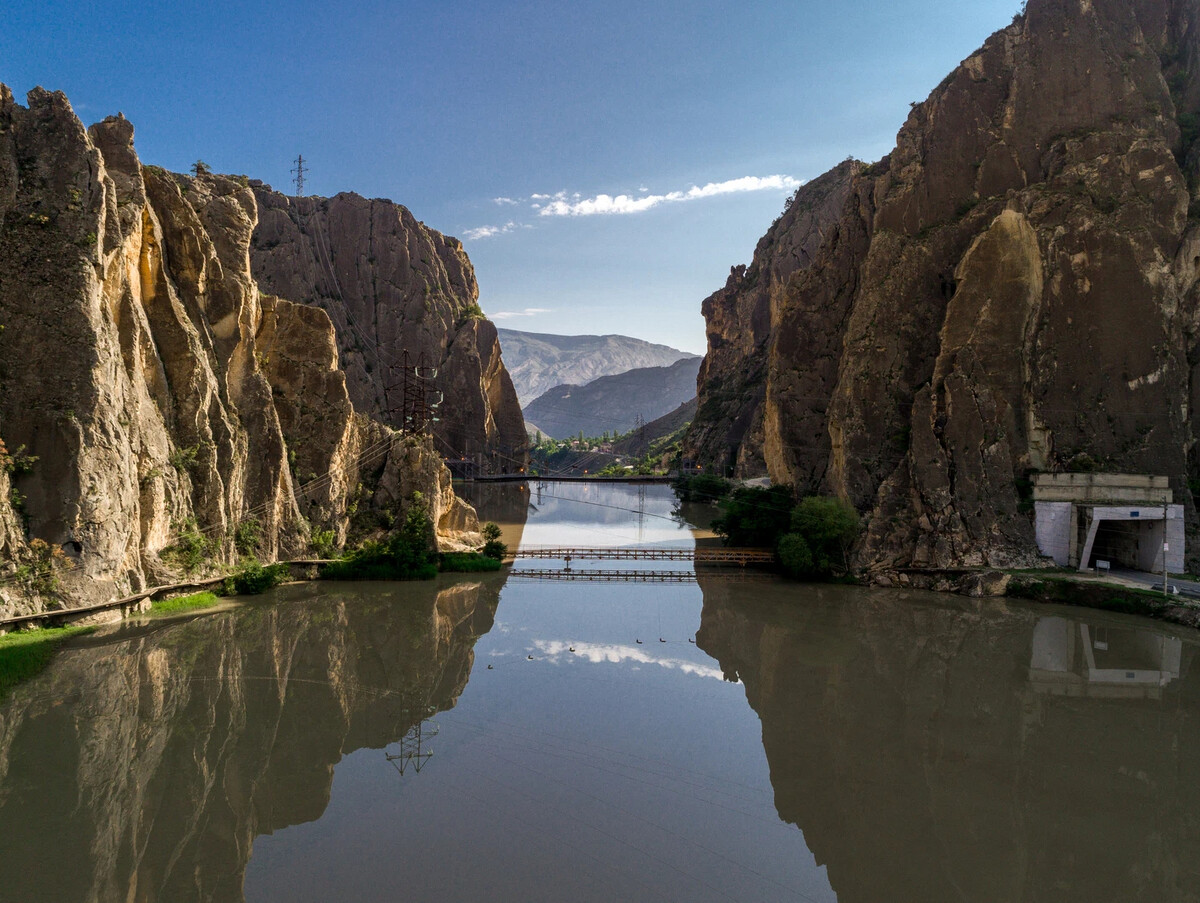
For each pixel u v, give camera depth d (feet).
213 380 202.39
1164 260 232.73
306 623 172.45
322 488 230.89
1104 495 222.69
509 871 78.54
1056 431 233.55
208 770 100.17
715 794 96.53
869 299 263.70
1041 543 222.69
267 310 234.38
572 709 123.65
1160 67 264.52
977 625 180.75
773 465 327.88
